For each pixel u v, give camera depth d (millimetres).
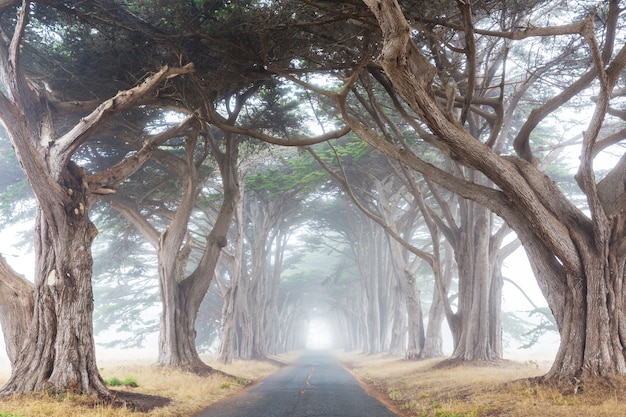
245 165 31688
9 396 11578
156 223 32500
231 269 33438
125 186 23156
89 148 20719
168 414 11406
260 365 34719
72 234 13070
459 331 24484
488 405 11609
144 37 14867
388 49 9922
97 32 15328
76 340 12648
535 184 13703
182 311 23031
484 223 23453
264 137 16312
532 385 13062
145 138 20453
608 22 13641
